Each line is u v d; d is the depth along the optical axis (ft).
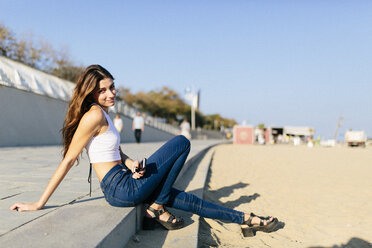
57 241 5.57
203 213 9.04
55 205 8.50
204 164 27.63
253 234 10.07
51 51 83.30
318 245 10.36
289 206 15.57
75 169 17.01
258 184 21.44
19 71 47.16
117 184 7.79
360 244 10.59
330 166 34.83
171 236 8.40
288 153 58.85
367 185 22.00
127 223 7.50
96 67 7.62
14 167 17.48
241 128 125.59
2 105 40.81
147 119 108.06
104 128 7.68
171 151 8.14
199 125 228.22
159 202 8.59
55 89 54.75
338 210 15.14
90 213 7.48
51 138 51.75
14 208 7.84
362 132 119.24
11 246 5.30
